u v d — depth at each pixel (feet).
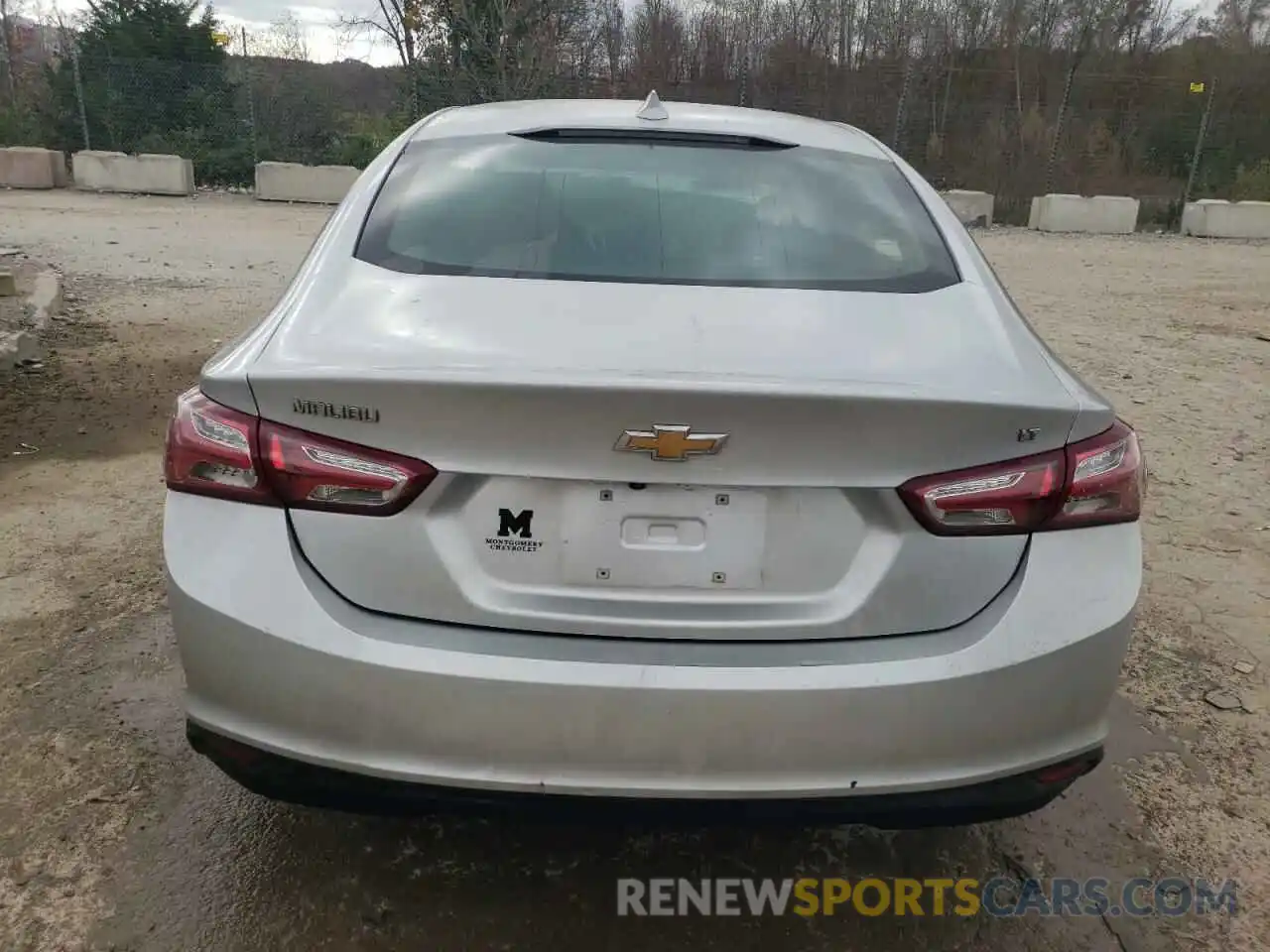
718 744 5.73
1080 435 6.11
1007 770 6.05
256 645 5.82
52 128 69.51
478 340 6.25
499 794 5.82
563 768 5.76
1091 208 62.75
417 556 5.85
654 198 8.18
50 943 6.72
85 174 61.57
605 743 5.72
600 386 5.51
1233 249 54.29
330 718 5.82
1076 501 6.11
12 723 8.93
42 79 73.82
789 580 5.95
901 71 79.82
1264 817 8.40
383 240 7.58
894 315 6.95
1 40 84.43
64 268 32.89
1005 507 5.97
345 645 5.74
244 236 43.98
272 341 6.43
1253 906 7.46
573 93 67.21
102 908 7.02
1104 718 6.40
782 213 8.15
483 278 7.11
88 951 6.68
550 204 8.03
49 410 17.83
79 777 8.29
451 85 64.44
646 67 72.84
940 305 7.18
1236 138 75.56
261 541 5.91
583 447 5.70
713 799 5.82
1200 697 10.11
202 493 6.05
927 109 79.61
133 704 9.26
